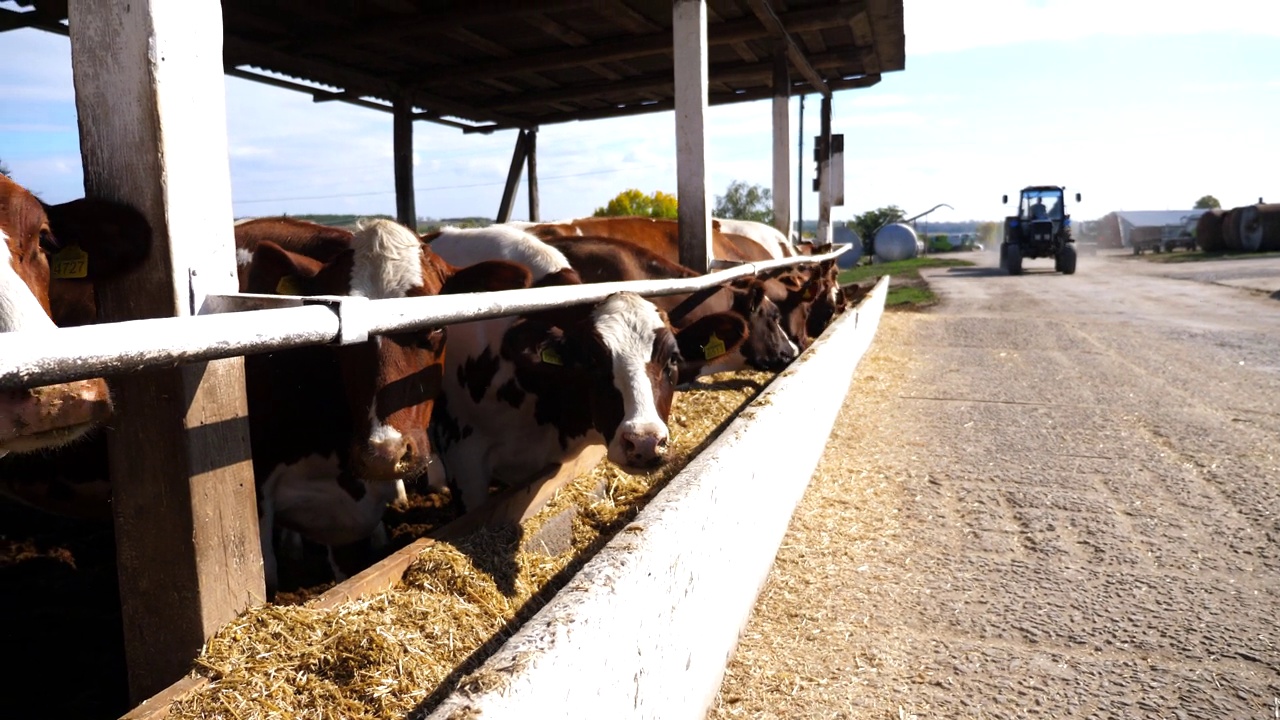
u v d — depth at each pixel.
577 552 3.50
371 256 3.37
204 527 2.07
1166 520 4.74
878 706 2.86
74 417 1.77
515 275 3.54
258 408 3.45
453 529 2.95
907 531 4.52
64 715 2.71
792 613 3.49
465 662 2.33
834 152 15.00
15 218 1.91
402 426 3.11
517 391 4.30
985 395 8.19
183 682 1.94
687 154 6.54
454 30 8.26
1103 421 7.11
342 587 2.37
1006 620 3.52
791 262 8.09
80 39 1.97
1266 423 7.06
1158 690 3.01
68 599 3.70
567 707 1.57
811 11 9.25
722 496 2.78
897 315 15.88
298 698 1.95
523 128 13.35
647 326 3.75
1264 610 3.64
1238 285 21.38
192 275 2.03
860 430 6.69
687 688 2.39
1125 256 44.59
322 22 8.09
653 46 9.12
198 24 2.02
